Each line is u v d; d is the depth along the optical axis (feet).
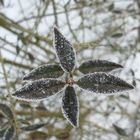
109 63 1.00
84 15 2.86
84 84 0.89
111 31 2.73
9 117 1.33
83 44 1.73
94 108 2.78
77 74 1.87
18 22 2.47
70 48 0.94
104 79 0.89
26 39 2.28
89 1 2.82
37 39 2.29
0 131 1.32
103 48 2.85
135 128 2.62
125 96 2.47
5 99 1.79
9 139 1.30
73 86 0.90
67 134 1.88
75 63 0.94
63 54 0.94
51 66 0.95
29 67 2.40
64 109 0.88
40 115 2.14
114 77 0.89
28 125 1.48
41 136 1.78
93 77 0.89
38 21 2.50
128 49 2.89
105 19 3.00
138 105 2.83
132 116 2.80
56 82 0.90
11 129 1.31
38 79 0.92
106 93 0.89
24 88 0.89
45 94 0.89
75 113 0.88
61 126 2.62
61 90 0.90
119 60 2.87
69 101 0.89
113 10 2.90
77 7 2.61
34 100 0.89
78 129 2.51
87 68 1.00
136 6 3.08
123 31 2.87
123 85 0.88
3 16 2.39
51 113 2.15
